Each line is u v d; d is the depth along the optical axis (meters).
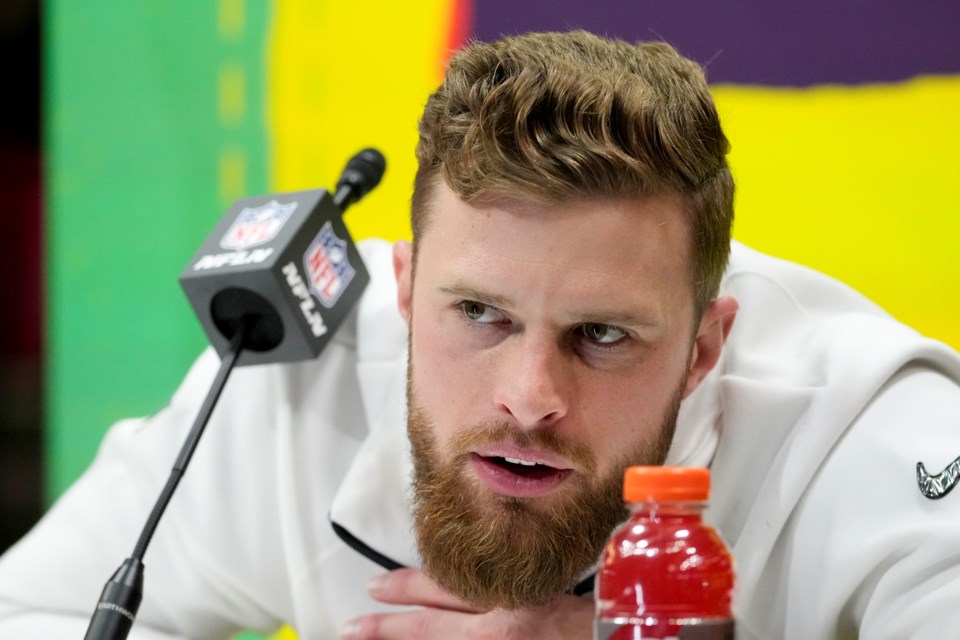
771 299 2.79
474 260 2.06
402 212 4.68
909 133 4.37
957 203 4.36
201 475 2.91
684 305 2.19
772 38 4.44
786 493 2.51
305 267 2.61
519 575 2.18
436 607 2.60
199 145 4.82
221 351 2.66
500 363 2.13
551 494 2.16
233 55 4.77
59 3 4.84
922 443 2.34
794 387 2.58
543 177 1.99
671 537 1.62
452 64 2.28
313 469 2.84
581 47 2.26
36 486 5.12
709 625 1.57
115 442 3.07
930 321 4.38
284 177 4.76
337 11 4.70
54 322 4.95
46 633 2.72
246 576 2.91
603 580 1.64
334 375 2.87
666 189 2.09
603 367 2.12
